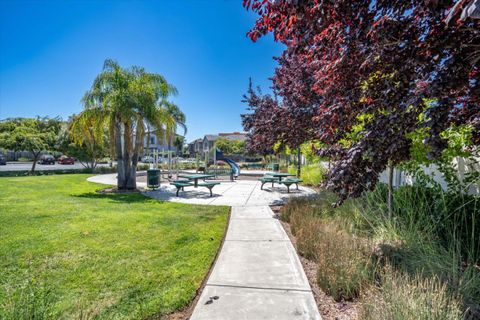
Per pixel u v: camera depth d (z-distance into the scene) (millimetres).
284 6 2066
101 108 9758
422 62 2070
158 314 2205
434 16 1899
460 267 2627
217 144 39469
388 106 2318
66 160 31203
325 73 2943
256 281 2764
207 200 8062
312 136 5918
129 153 10352
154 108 10070
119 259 3336
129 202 7555
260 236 4352
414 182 4586
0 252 3502
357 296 2420
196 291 2570
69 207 6559
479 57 1804
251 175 18797
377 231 3826
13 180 12523
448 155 3295
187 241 4051
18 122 22594
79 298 2416
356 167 2391
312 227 3898
